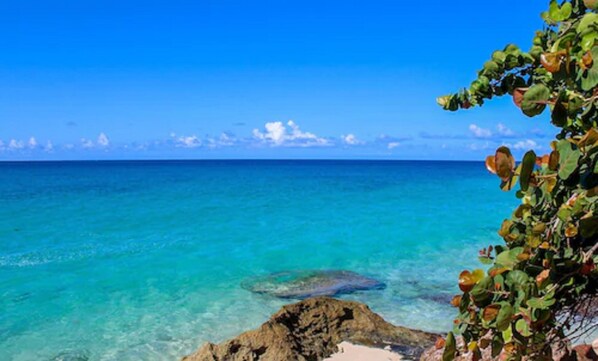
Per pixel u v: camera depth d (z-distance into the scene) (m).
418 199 43.19
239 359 8.62
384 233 25.52
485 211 34.53
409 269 17.72
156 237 24.58
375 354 9.35
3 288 15.62
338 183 66.94
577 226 2.04
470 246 22.05
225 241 23.45
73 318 12.90
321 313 10.02
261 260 19.38
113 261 19.34
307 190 53.78
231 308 13.54
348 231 26.20
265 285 15.73
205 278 16.70
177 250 21.41
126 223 29.05
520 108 2.00
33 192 50.25
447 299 13.95
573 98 1.92
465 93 3.39
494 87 3.26
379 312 12.88
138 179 78.12
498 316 1.98
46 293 15.12
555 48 2.18
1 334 11.83
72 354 10.70
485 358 5.60
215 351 8.67
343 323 10.12
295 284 15.80
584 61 1.82
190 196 46.06
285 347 8.89
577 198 1.98
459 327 2.46
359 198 44.12
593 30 1.92
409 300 13.88
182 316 12.94
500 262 2.22
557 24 2.85
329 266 18.27
